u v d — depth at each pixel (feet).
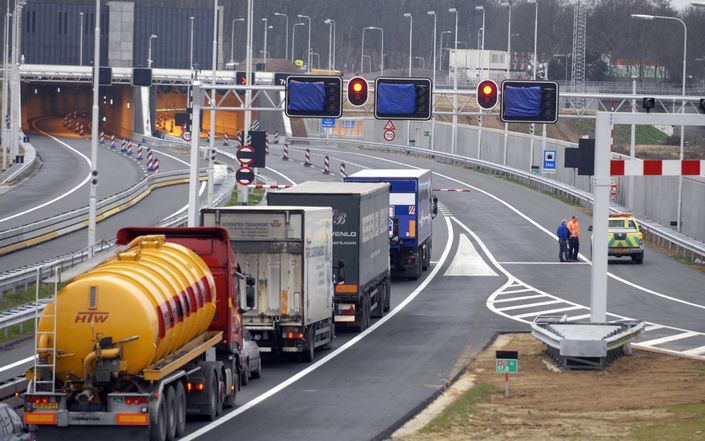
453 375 249.14
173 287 184.75
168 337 179.01
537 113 354.95
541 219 633.61
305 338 267.59
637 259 497.87
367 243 326.24
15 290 343.67
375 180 427.33
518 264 488.44
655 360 268.00
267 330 262.06
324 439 184.44
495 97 356.38
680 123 274.98
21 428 149.69
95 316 172.14
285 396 225.76
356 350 288.92
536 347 288.30
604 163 276.00
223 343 212.64
